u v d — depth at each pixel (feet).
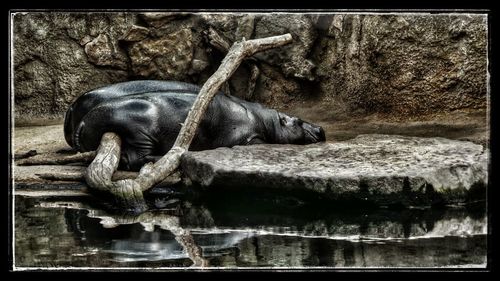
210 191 31.71
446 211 29.32
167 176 32.58
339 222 27.68
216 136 37.09
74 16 47.34
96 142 35.47
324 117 46.55
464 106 43.11
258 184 30.89
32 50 47.42
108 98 36.94
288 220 28.07
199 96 35.76
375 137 37.24
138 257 23.08
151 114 35.04
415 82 44.37
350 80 47.16
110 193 30.50
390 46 45.11
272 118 39.42
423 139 36.45
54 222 27.27
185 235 25.71
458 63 43.16
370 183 29.73
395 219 28.12
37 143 41.22
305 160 32.99
